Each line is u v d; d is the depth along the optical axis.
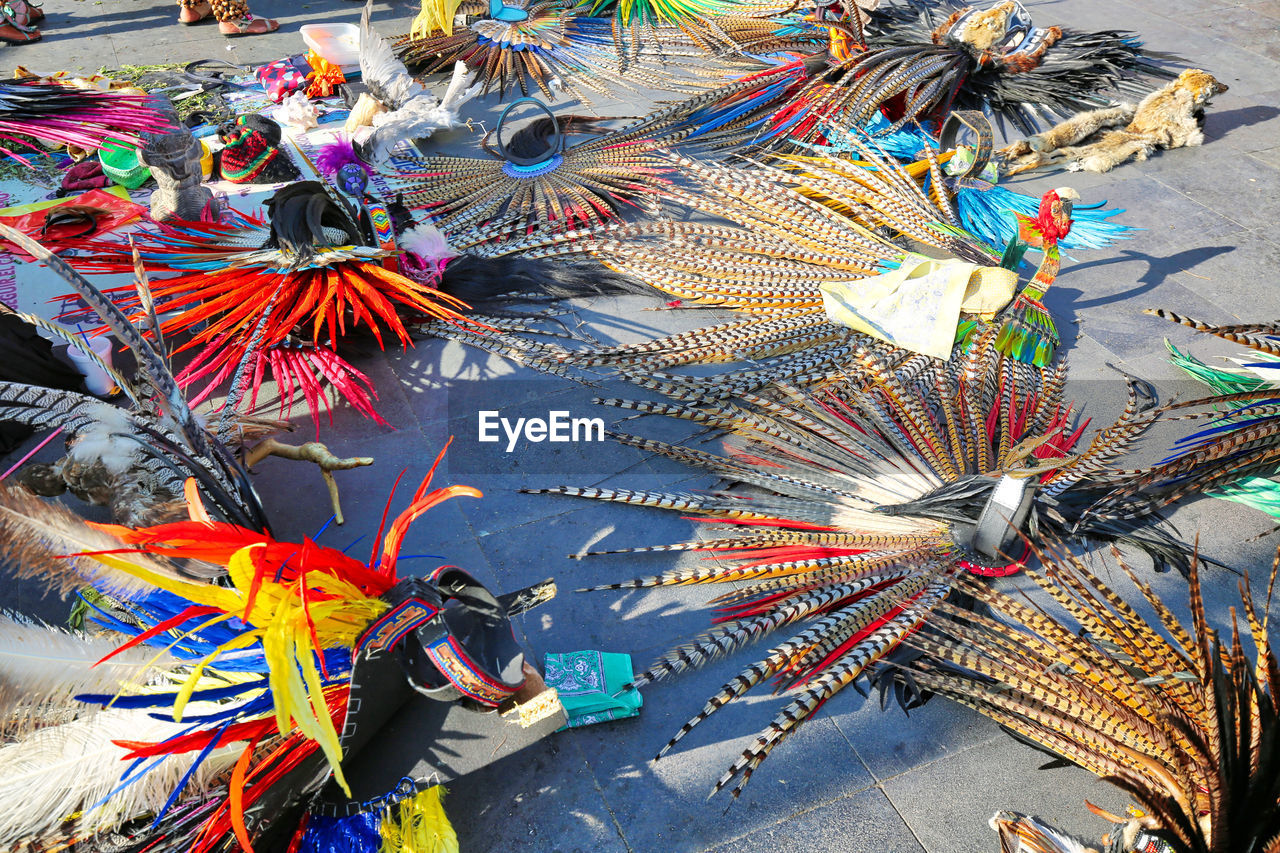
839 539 3.92
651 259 5.72
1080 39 8.60
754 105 7.55
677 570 3.97
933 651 3.09
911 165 6.62
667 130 7.29
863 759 3.30
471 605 3.10
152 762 2.61
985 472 4.21
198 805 2.70
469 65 8.46
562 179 6.55
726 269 5.61
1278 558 2.72
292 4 9.78
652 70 8.58
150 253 5.04
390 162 6.68
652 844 3.05
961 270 5.06
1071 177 7.12
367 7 6.90
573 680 3.44
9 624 2.59
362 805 2.91
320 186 4.95
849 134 6.58
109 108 5.04
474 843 3.04
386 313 4.94
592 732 3.36
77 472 3.34
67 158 6.73
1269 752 2.57
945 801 3.19
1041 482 4.11
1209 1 10.20
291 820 2.90
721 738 3.35
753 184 6.01
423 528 4.16
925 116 7.57
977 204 6.41
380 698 3.03
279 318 4.86
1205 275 6.04
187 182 5.39
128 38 8.93
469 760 3.24
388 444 4.61
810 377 4.84
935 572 3.73
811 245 5.77
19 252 5.24
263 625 2.56
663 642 3.68
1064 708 2.84
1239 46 9.17
